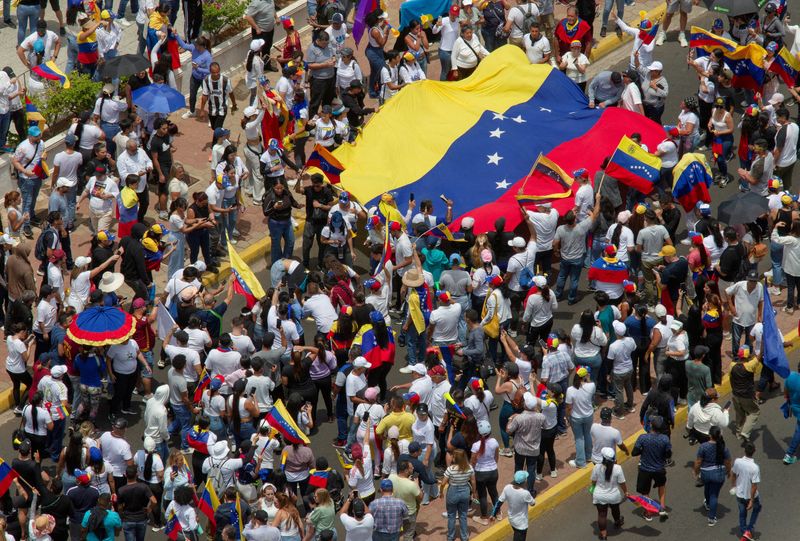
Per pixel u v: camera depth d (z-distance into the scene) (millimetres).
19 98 108000
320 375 87688
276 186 100500
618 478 81500
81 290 93625
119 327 86375
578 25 120062
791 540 83812
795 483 88125
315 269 105125
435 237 99688
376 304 93188
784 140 108500
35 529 77125
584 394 85375
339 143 109562
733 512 85812
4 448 89438
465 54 117625
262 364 85000
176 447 88500
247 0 126125
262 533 75375
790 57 118062
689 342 92875
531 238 99250
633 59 116750
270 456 81625
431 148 107250
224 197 102625
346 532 80062
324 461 79500
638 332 90500
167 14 117562
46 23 121812
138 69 107000
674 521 85062
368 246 104312
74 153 101188
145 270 95938
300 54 117750
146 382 90000
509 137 107812
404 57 116250
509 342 91375
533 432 82625
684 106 109562
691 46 117750
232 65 124312
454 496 79938
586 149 107625
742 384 88812
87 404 87625
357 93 113750
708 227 100500
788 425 92688
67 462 80000
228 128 118375
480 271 94625
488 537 82375
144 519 78688
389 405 83812
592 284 97188
